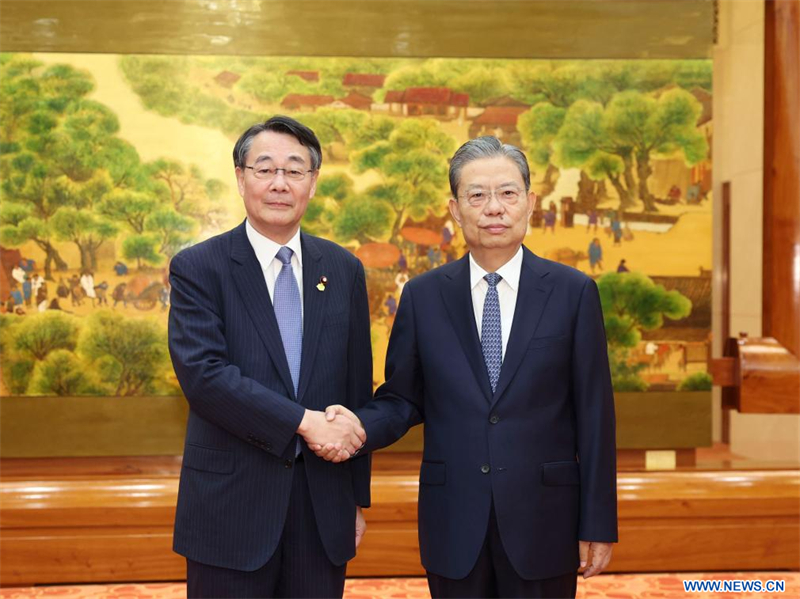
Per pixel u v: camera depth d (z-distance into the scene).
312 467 2.48
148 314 4.48
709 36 4.58
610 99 4.57
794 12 4.55
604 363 2.47
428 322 2.52
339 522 2.52
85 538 4.20
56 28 4.42
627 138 4.57
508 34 4.54
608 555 2.41
